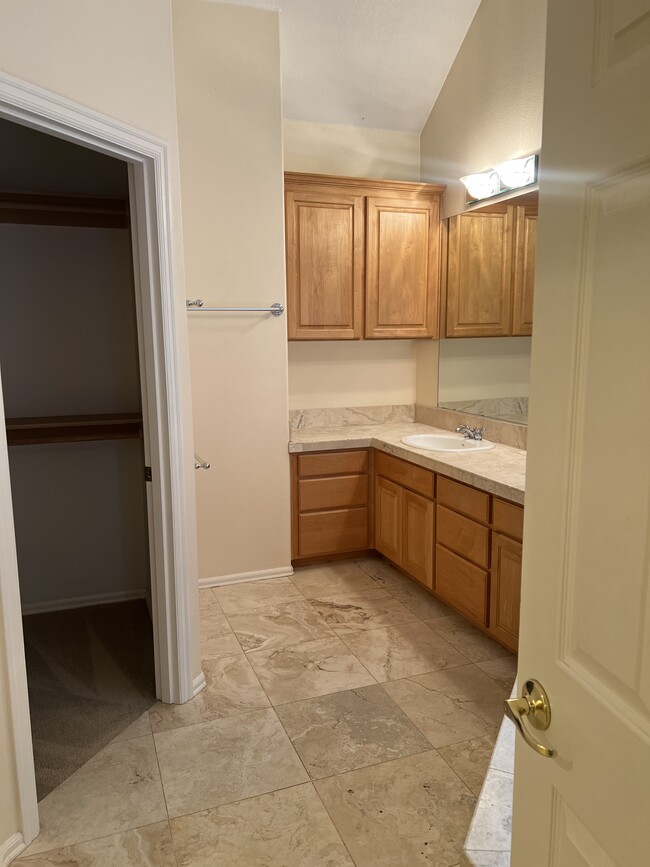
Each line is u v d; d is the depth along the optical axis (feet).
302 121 12.52
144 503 10.87
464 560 9.70
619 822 2.28
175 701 8.00
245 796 6.36
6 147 9.82
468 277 12.07
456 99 12.06
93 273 10.57
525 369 10.80
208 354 11.17
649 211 1.96
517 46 10.35
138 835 5.88
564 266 2.45
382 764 6.81
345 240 12.09
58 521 11.00
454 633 9.84
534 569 2.83
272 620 10.34
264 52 10.66
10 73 5.12
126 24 6.37
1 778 5.53
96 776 6.68
